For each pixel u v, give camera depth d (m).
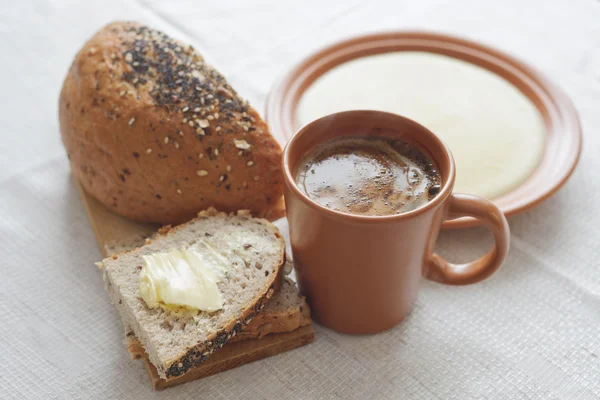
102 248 0.57
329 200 0.49
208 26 0.78
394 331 0.54
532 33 0.78
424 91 0.67
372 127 0.52
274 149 0.56
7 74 0.73
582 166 0.64
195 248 0.53
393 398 0.51
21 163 0.64
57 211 0.61
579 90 0.71
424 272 0.52
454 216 0.50
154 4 0.81
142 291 0.50
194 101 0.56
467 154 0.61
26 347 0.53
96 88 0.56
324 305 0.52
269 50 0.75
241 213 0.56
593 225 0.60
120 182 0.56
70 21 0.79
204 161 0.55
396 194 0.49
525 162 0.60
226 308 0.50
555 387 0.51
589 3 0.81
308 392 0.51
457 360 0.52
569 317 0.54
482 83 0.67
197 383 0.51
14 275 0.57
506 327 0.54
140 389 0.51
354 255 0.48
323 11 0.81
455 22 0.79
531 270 0.57
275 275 0.51
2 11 0.80
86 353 0.53
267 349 0.52
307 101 0.66
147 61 0.57
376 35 0.70
